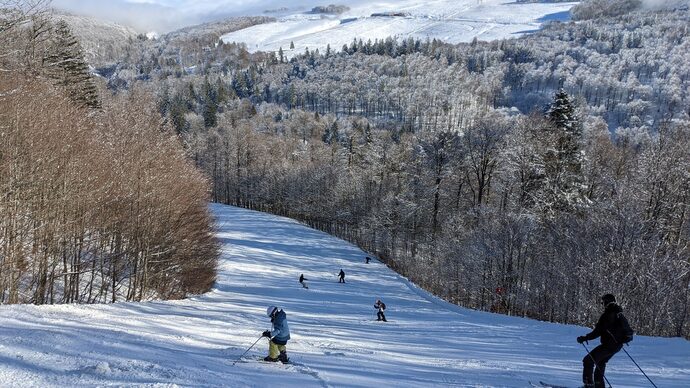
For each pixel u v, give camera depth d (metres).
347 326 19.45
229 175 99.06
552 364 11.25
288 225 73.12
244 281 36.78
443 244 43.53
